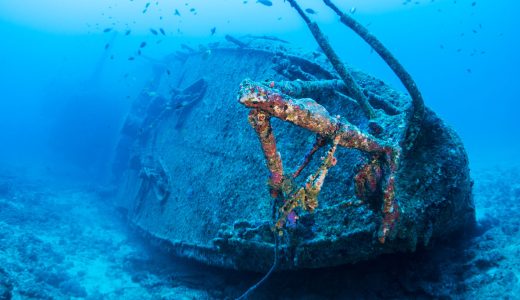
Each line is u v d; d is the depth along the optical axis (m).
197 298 5.55
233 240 4.50
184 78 11.83
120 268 7.55
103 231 10.29
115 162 13.98
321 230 3.92
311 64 5.87
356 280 4.64
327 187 4.36
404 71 3.87
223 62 9.28
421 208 3.78
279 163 2.50
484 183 12.78
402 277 4.46
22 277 6.27
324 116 2.35
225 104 7.58
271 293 4.97
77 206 12.72
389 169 2.75
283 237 4.08
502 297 3.83
